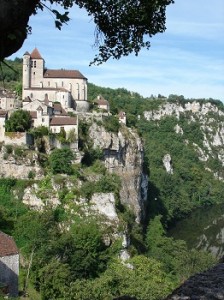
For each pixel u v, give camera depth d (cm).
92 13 1620
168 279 8456
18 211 10188
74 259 8850
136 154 14238
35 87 15212
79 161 11819
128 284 7256
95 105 16075
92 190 10725
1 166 10819
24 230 9125
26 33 1219
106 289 7012
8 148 10981
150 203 16275
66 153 11306
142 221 14050
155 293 6881
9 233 9162
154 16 1638
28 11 1180
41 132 11794
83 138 12719
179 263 9875
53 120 12231
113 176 12712
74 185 10800
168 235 15725
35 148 11506
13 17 1127
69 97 14812
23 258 8500
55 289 7319
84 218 10262
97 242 9375
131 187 13612
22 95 15762
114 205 10688
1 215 9750
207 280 1712
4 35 1141
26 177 10850
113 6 1596
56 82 15475
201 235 15925
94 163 12538
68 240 8956
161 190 19788
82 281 7469
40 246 8781
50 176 10888
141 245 11475
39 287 7638
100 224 10181
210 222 18475
